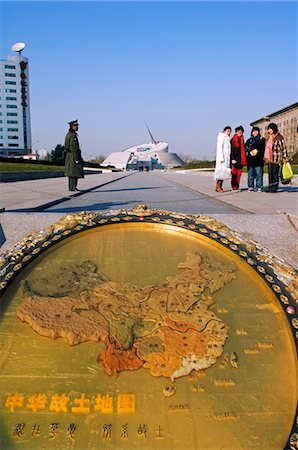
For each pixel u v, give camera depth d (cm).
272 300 218
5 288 223
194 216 294
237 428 159
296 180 1332
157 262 244
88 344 191
